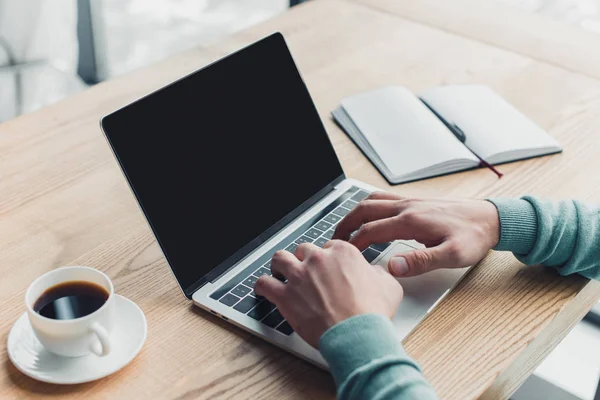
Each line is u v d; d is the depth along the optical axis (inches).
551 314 36.1
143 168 35.5
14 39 92.7
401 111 51.7
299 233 40.4
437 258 35.7
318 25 66.9
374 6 71.3
